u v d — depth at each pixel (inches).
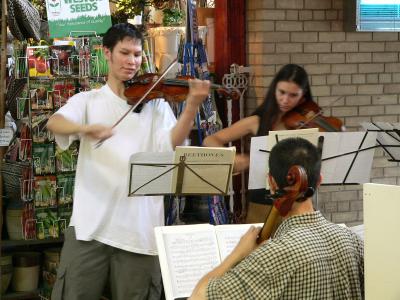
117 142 150.5
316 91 235.0
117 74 151.4
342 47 236.5
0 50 199.5
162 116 155.2
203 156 144.5
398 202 88.2
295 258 94.1
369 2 232.2
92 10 205.3
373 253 91.0
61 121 146.5
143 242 151.6
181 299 118.3
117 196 149.9
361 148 160.9
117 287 153.0
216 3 238.5
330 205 238.7
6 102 206.4
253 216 166.1
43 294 209.2
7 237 207.5
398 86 243.9
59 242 209.8
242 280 93.7
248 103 235.3
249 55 235.5
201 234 124.6
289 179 98.5
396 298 89.4
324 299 95.7
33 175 198.2
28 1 210.2
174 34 227.0
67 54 199.3
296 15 231.0
